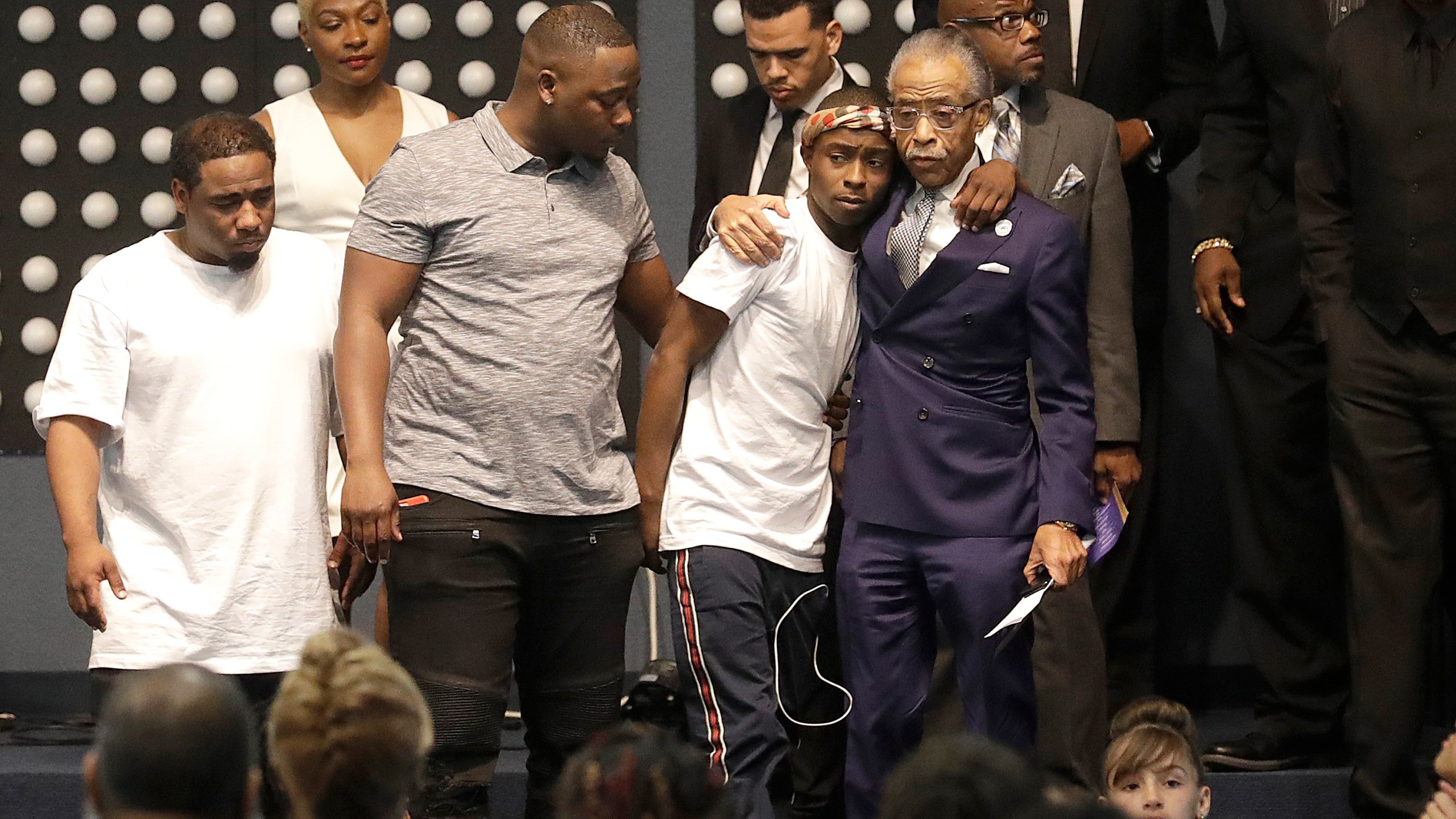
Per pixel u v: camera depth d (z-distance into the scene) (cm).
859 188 1142
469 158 1158
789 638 1222
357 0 1479
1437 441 1284
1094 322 1269
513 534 1150
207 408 1163
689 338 1180
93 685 1167
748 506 1178
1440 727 1647
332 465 1430
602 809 592
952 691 1394
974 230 1131
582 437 1162
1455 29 1259
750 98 1430
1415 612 1292
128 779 591
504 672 1159
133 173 1866
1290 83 1431
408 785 689
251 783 624
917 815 528
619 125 1148
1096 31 1448
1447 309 1265
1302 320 1452
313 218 1495
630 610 1770
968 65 1123
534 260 1151
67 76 1867
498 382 1143
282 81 1836
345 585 1275
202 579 1161
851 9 1803
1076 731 1305
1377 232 1290
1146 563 1536
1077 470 1127
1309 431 1471
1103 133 1297
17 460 1823
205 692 602
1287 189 1459
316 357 1197
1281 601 1483
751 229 1155
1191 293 1764
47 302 1866
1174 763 1089
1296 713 1464
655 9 1831
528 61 1150
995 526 1148
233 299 1177
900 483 1155
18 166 1869
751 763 1165
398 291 1155
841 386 1242
